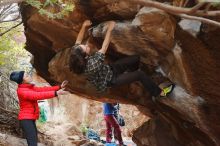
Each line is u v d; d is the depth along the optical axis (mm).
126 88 6629
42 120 11555
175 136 7148
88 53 4801
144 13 4609
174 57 4992
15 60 9070
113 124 9742
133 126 15711
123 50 5336
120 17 5195
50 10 5633
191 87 5180
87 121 15375
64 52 6535
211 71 4906
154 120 7852
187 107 5496
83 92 7207
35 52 7516
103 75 4738
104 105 9859
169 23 4625
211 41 4555
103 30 5168
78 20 5629
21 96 5863
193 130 6391
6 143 7238
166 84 5488
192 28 4566
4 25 7969
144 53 5336
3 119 8508
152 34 4820
